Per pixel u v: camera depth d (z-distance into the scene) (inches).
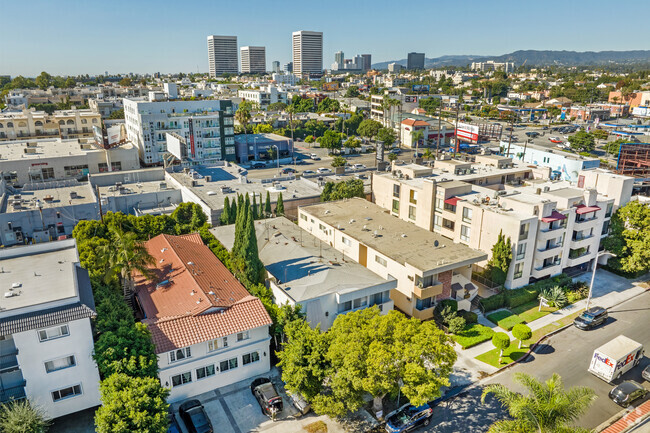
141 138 5260.8
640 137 6264.8
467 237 2687.0
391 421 1524.4
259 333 1776.6
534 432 1227.9
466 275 2324.1
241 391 1718.8
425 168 3491.6
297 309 1766.7
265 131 7278.5
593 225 2723.9
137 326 1547.7
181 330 1643.7
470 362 1909.4
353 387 1466.5
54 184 3735.2
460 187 2876.5
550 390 1256.8
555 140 7165.4
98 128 4766.2
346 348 1472.7
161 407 1333.7
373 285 2006.6
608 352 1806.1
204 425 1469.0
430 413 1560.0
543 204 2427.4
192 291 1898.4
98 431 1284.4
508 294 2386.8
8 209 3095.5
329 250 2456.9
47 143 5182.1
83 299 1501.0
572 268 2844.5
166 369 1585.9
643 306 2401.6
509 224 2393.0
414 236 2546.8
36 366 1412.4
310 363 1528.1
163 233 2810.0
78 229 2593.5
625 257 2758.4
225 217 2989.7
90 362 1497.3
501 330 2166.6
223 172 4419.3
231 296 1918.1
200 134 5531.5
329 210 3016.7
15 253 1855.3
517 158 4938.5
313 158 6353.3
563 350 2009.1
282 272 2155.5
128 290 2105.1
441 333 1531.7
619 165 4771.2
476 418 1596.9
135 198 3538.4
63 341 1434.5
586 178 3073.3
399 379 1558.8
